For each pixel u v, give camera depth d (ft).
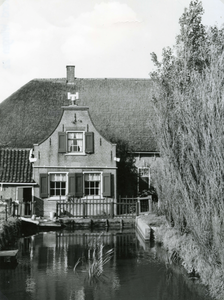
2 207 64.39
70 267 37.50
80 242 51.29
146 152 81.41
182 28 36.99
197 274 34.47
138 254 43.47
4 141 81.87
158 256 42.39
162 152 38.96
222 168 25.89
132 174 80.53
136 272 35.65
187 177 30.99
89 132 73.77
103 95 91.91
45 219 65.98
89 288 31.07
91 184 74.54
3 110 87.04
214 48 28.19
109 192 73.05
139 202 71.15
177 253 41.06
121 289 30.76
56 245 48.85
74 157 73.31
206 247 28.40
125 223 66.85
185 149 31.60
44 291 30.32
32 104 88.12
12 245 48.01
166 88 39.19
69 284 32.12
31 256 42.42
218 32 33.09
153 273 35.32
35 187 72.02
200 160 28.30
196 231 29.25
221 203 26.25
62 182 73.87
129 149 81.61
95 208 73.05
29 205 72.28
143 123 86.07
